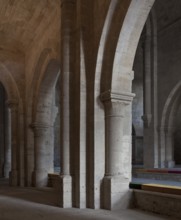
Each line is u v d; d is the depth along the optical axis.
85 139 9.45
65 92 9.82
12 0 12.91
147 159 21.34
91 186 9.13
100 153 9.19
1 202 10.48
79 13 9.84
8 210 8.93
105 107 9.34
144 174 16.61
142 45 22.34
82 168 9.30
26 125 15.85
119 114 9.15
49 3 12.05
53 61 13.22
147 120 21.38
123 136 9.39
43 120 15.18
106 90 9.26
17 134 16.48
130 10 8.39
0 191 13.70
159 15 21.45
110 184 8.77
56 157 25.84
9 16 14.06
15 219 7.66
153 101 21.31
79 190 9.20
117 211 8.50
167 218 7.55
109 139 9.12
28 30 14.62
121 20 8.66
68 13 10.11
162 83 21.11
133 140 28.75
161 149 20.72
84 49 9.71
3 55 16.12
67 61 9.91
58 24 11.77
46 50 13.36
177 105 20.78
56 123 26.08
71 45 10.05
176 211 7.57
